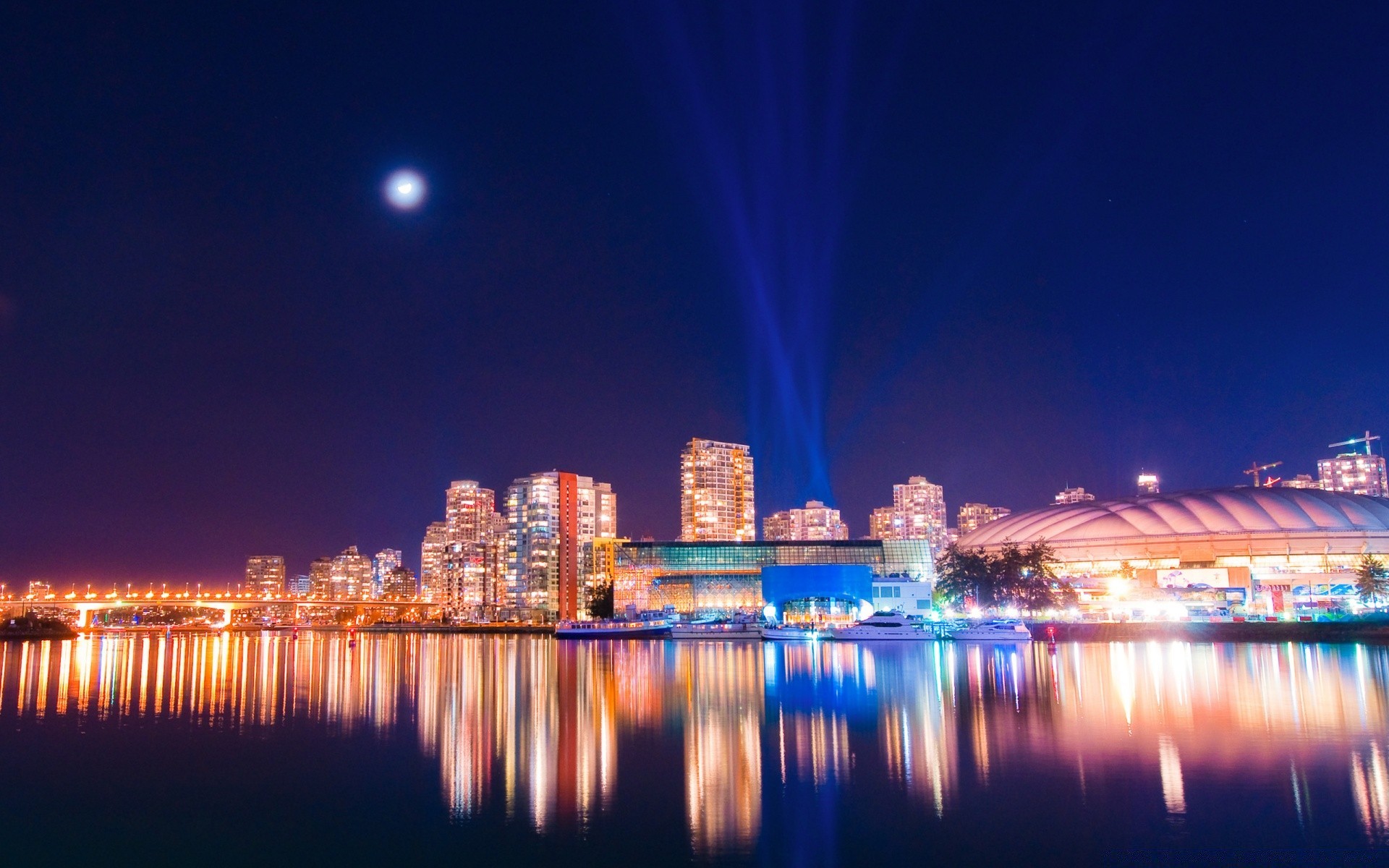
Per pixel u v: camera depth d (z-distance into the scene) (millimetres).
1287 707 57250
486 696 72688
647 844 30516
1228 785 36500
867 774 39656
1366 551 194750
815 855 29266
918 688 72438
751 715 57719
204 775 41906
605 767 42094
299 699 73125
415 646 190375
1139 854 28750
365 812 35062
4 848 31438
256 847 31203
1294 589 188000
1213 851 28859
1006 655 115500
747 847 30062
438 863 29375
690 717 57594
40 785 40312
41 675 104500
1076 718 53781
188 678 96562
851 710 59656
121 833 33000
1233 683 72500
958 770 39969
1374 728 49031
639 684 80812
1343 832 30312
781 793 36656
